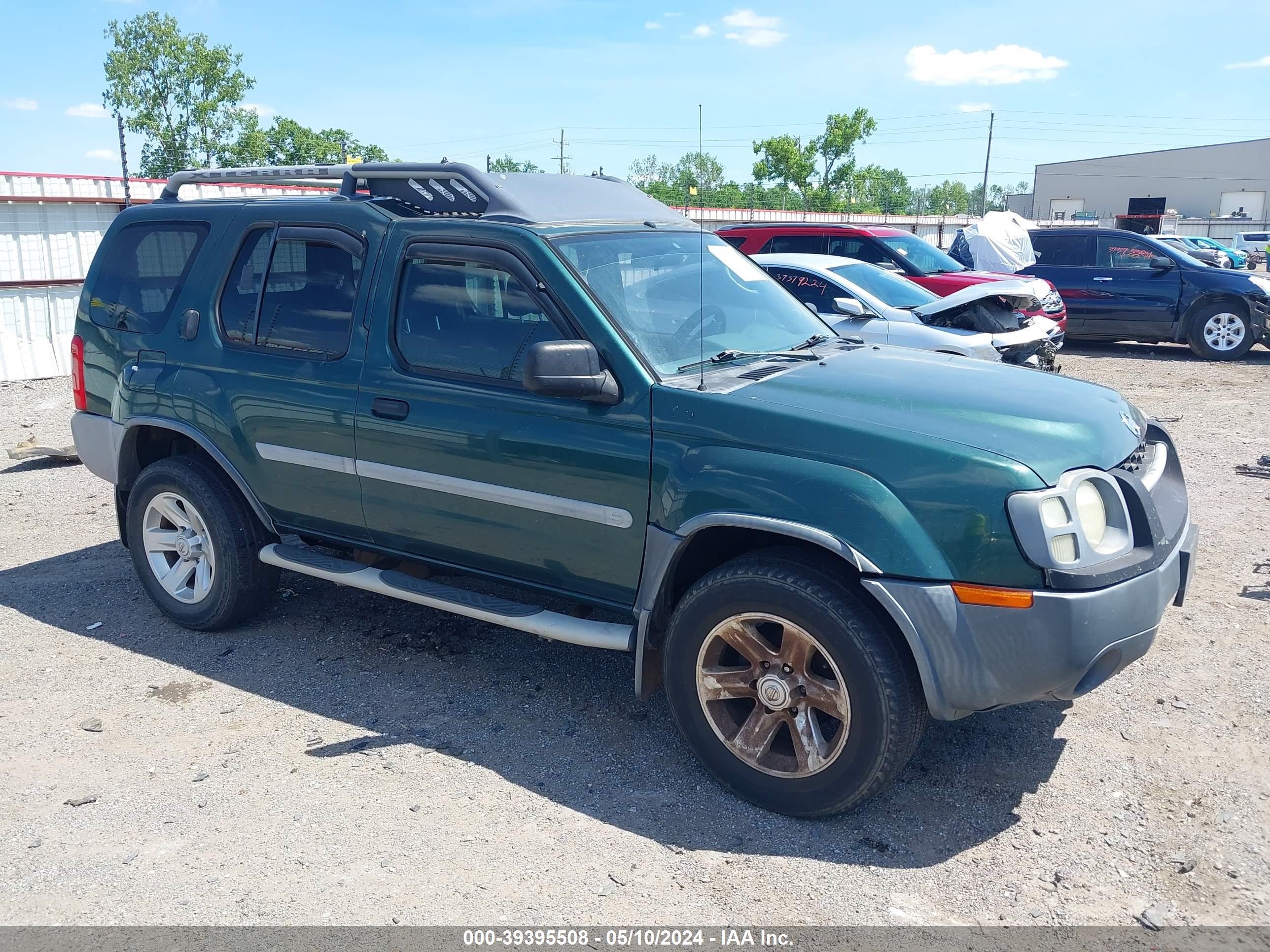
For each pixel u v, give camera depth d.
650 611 3.60
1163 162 72.44
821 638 3.24
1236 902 2.97
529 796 3.57
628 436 3.59
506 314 3.92
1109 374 13.27
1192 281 14.48
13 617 5.24
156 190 15.37
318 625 5.10
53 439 9.61
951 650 3.10
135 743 3.94
